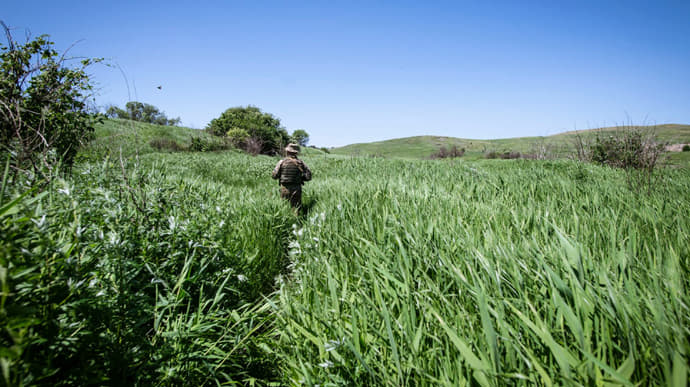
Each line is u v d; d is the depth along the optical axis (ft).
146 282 7.55
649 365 3.89
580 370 3.84
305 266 9.44
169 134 101.14
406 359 5.02
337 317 6.03
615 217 9.58
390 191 15.76
